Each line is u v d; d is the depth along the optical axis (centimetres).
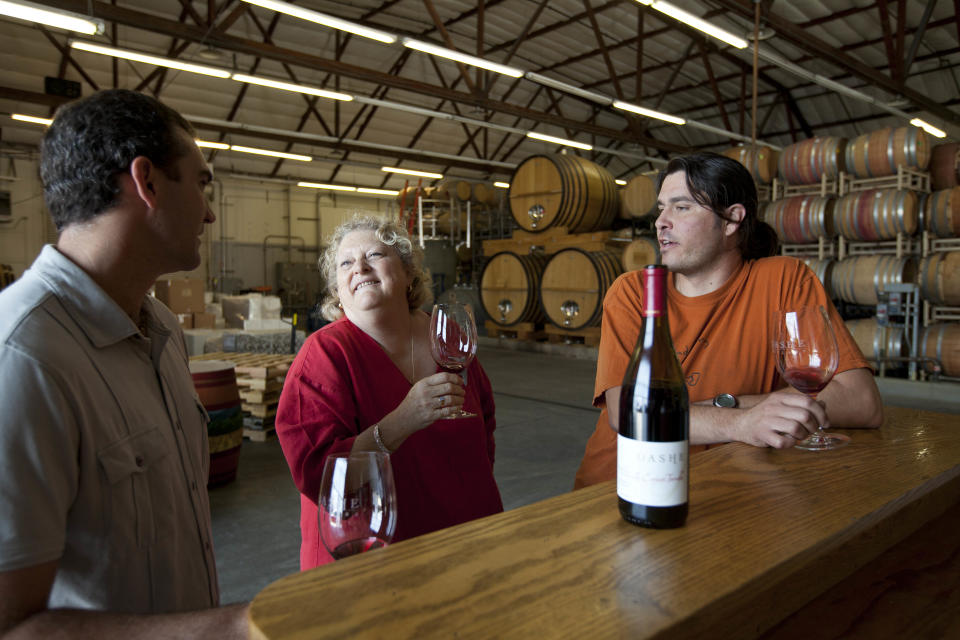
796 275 162
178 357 118
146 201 94
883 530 87
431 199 1552
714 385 164
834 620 87
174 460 103
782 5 1191
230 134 1717
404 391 159
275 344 668
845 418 139
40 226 1638
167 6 1238
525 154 2178
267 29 1376
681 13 846
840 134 1755
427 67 1648
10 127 1519
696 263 162
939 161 774
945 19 1203
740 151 953
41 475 75
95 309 91
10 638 70
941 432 136
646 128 1861
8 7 656
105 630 69
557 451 467
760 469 105
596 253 1008
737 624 63
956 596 95
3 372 76
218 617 68
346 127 1795
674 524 78
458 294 1302
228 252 1997
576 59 1593
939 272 709
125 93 96
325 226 2177
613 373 160
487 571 66
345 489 85
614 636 53
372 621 55
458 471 160
